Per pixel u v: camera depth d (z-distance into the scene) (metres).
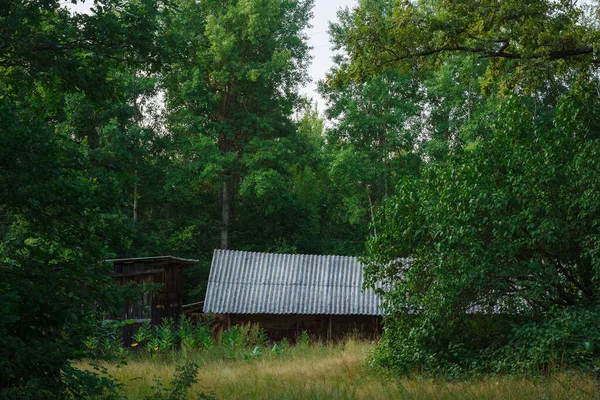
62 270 8.96
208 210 46.28
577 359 12.16
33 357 7.98
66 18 10.48
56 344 8.38
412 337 15.00
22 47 9.69
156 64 11.42
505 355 13.27
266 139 44.16
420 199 15.18
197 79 39.59
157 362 19.59
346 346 21.61
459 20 16.50
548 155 14.49
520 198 14.01
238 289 27.77
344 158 41.66
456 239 13.78
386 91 43.50
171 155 42.09
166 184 39.53
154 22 11.12
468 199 14.12
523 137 15.29
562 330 12.59
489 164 14.68
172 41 11.62
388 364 14.83
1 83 11.44
